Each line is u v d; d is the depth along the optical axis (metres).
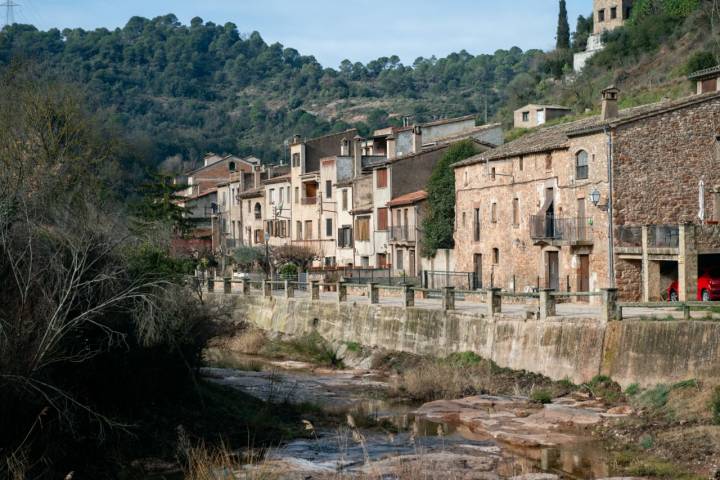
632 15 107.75
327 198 77.69
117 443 23.16
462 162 55.78
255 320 53.59
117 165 53.25
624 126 41.84
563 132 48.97
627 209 41.81
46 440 20.70
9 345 19.30
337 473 21.61
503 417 28.61
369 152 83.81
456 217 57.25
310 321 48.59
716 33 84.44
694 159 42.84
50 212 22.66
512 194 50.56
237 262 76.25
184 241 68.75
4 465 18.84
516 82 125.25
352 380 37.94
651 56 94.56
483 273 53.88
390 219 65.69
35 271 20.48
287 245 76.69
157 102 198.00
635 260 41.53
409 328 40.62
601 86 95.81
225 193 100.31
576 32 122.44
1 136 40.66
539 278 47.88
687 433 24.50
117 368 23.75
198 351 28.44
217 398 29.58
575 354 31.36
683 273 36.75
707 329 27.44
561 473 22.14
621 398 28.94
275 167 95.00
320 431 27.56
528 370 33.41
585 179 43.75
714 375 26.92
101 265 22.44
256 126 194.50
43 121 44.25
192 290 27.67
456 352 37.56
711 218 42.88
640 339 29.12
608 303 30.44
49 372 20.75
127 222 25.89
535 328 33.34
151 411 26.12
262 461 23.48
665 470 22.03
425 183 66.81
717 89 49.66
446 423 28.62
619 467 22.61
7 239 20.50
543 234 46.62
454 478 21.33
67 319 21.67
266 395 33.00
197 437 25.33
